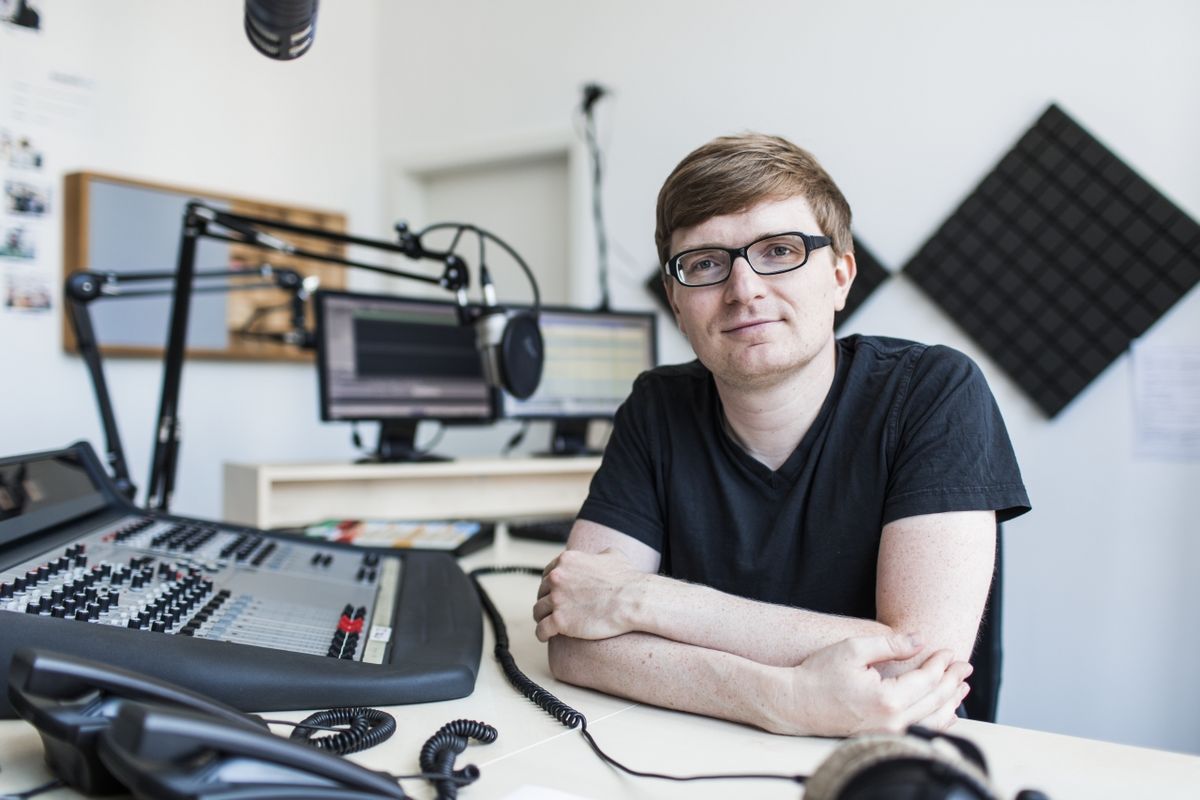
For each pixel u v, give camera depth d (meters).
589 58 2.57
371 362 1.91
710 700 0.74
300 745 0.51
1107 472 1.90
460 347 2.05
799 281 0.91
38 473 0.94
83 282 1.41
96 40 2.19
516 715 0.75
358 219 2.90
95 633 0.67
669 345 2.44
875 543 0.95
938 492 0.86
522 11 2.69
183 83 2.39
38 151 2.07
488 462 1.92
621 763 0.64
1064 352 1.93
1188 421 1.82
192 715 0.49
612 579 0.86
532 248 2.79
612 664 0.80
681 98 2.43
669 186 0.96
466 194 2.92
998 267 2.00
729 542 1.02
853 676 0.69
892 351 1.03
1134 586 1.88
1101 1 1.90
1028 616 1.98
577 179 2.58
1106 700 1.90
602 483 1.08
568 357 2.16
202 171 2.44
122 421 2.23
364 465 1.79
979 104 2.04
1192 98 1.82
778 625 0.78
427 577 1.12
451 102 2.82
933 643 0.78
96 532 0.97
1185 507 1.83
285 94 2.67
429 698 0.77
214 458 2.44
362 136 2.93
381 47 2.96
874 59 2.16
